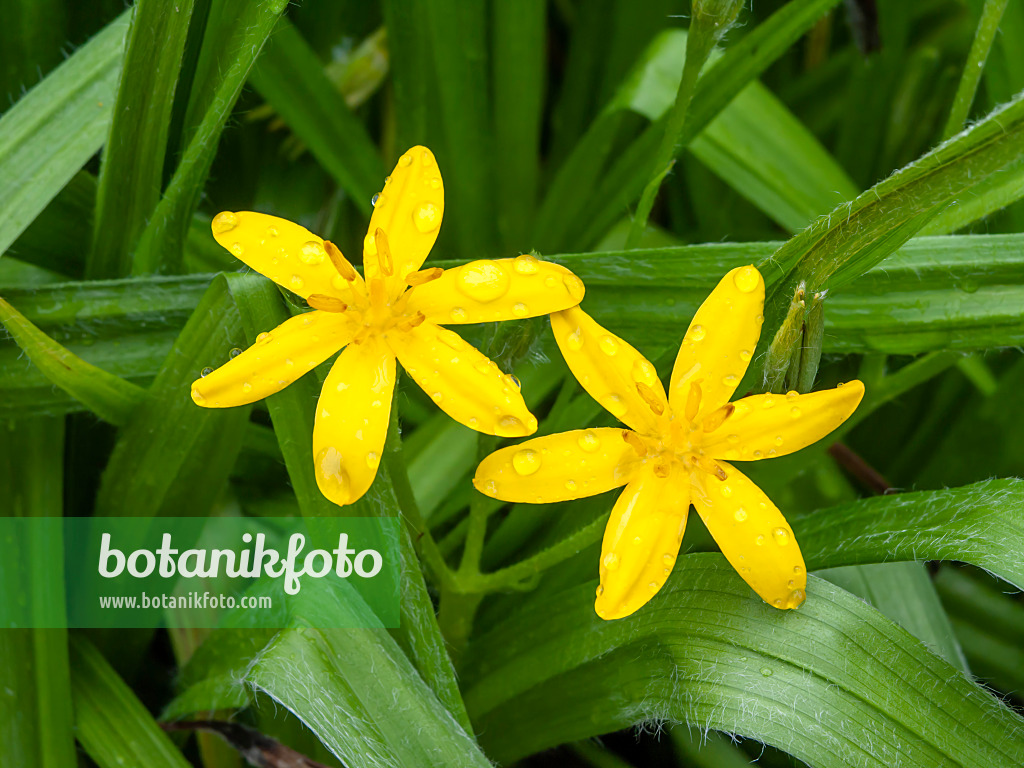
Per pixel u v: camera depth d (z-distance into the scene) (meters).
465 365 0.20
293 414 0.22
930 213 0.22
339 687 0.21
